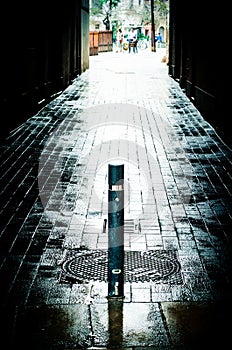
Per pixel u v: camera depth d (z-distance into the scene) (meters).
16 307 5.04
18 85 14.05
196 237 6.88
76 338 4.51
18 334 4.57
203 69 16.28
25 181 9.33
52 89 19.55
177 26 26.28
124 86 24.66
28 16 15.02
